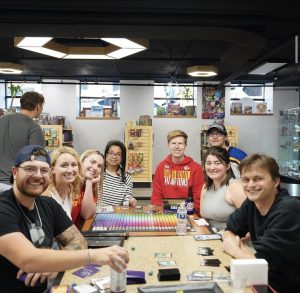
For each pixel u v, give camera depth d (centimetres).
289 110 922
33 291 171
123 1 365
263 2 373
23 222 174
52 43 513
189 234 242
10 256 151
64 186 262
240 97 1051
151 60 745
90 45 623
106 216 293
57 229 205
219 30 421
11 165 346
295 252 183
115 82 1015
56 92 999
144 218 286
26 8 373
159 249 210
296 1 373
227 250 203
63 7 369
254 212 214
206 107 1013
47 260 146
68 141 948
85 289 152
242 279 152
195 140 1012
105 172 381
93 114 1009
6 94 1033
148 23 400
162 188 381
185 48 666
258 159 199
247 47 509
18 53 713
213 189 290
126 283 157
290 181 820
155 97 1044
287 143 938
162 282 161
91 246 212
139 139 929
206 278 165
